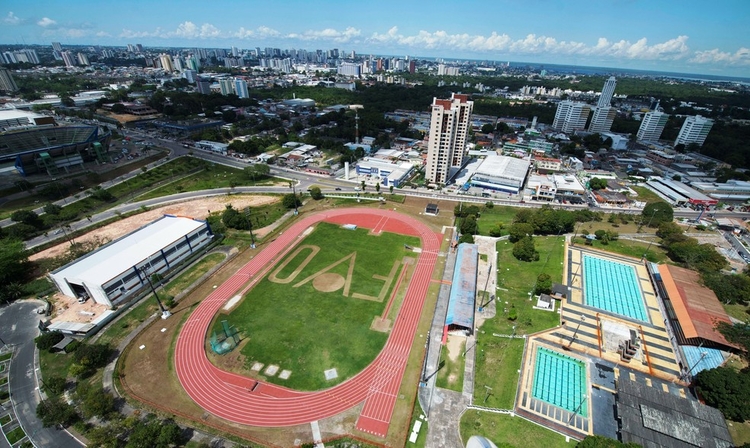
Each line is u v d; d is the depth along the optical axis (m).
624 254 135.12
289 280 119.75
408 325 100.81
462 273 118.25
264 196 190.62
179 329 98.25
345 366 87.31
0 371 84.62
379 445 69.69
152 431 66.12
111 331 97.38
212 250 137.50
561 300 110.56
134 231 133.12
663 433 68.31
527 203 188.88
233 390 80.94
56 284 109.75
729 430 71.19
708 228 163.00
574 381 84.06
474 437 62.53
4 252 116.00
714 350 89.50
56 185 183.38
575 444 70.19
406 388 81.75
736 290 105.81
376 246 141.62
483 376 84.88
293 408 76.94
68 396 78.25
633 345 91.81
